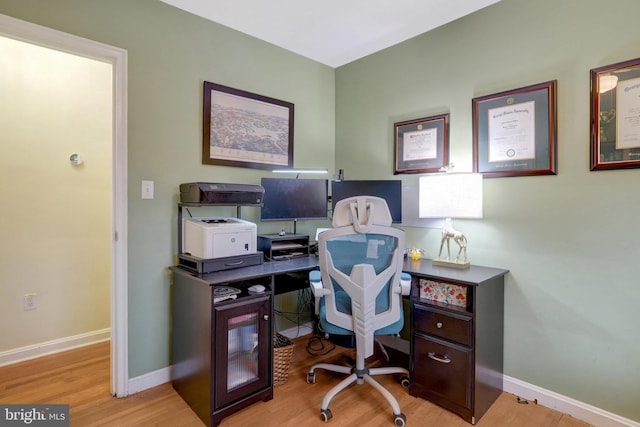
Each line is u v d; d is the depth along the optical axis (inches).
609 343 70.2
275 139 109.3
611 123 69.5
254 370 77.0
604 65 70.5
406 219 106.2
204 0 85.0
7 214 94.1
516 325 82.4
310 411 75.2
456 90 94.2
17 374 89.6
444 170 96.6
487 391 75.7
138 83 81.4
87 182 107.6
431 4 87.0
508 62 84.2
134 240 81.6
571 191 74.8
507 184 84.3
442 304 77.5
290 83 113.7
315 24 96.7
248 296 76.0
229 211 99.0
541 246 79.0
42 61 99.4
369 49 112.4
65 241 103.8
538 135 79.1
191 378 76.0
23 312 96.9
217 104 95.3
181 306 80.7
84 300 107.5
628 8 67.7
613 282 69.8
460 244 86.7
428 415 73.9
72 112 104.7
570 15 74.7
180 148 88.9
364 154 118.4
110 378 85.7
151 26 83.4
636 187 67.2
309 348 108.3
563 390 75.7
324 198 109.6
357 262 74.1
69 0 72.0
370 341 73.9
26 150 96.9
